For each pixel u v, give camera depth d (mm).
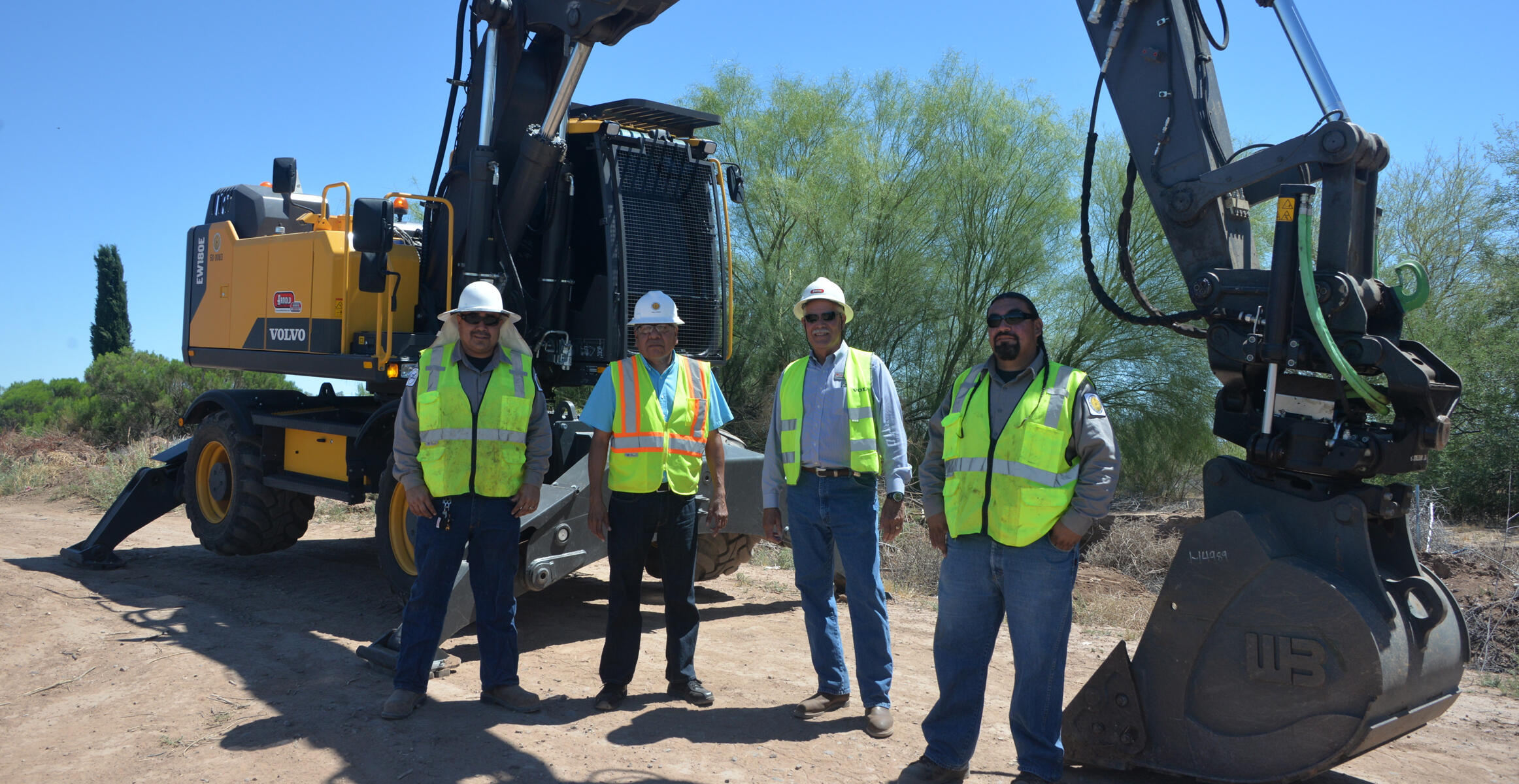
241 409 7512
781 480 4430
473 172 5848
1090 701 3555
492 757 3721
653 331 4395
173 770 3580
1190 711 3350
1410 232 17750
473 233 5883
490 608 4328
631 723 4152
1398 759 3922
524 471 4422
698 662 5238
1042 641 3354
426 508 4250
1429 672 3217
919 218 13977
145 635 5453
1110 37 3639
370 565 7949
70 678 4684
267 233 7832
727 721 4219
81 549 7664
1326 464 3176
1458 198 17422
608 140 5906
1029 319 3412
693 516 4508
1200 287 3504
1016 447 3354
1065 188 13961
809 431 4160
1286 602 3154
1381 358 3068
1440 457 11711
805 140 15031
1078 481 3340
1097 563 8852
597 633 5879
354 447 6648
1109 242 13406
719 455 4645
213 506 7891
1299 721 3121
